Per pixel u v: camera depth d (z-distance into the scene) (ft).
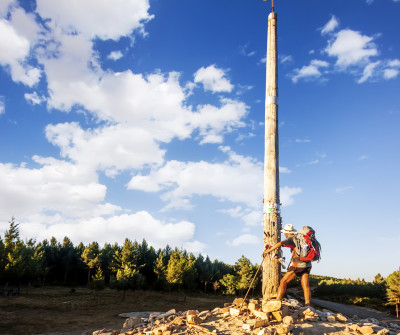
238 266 249.55
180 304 181.06
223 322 22.07
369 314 157.79
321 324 20.40
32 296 176.65
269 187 25.00
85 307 150.30
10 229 208.64
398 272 177.17
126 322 27.73
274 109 26.99
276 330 18.97
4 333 89.71
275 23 29.14
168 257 294.87
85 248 264.72
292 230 23.58
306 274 22.77
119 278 187.83
